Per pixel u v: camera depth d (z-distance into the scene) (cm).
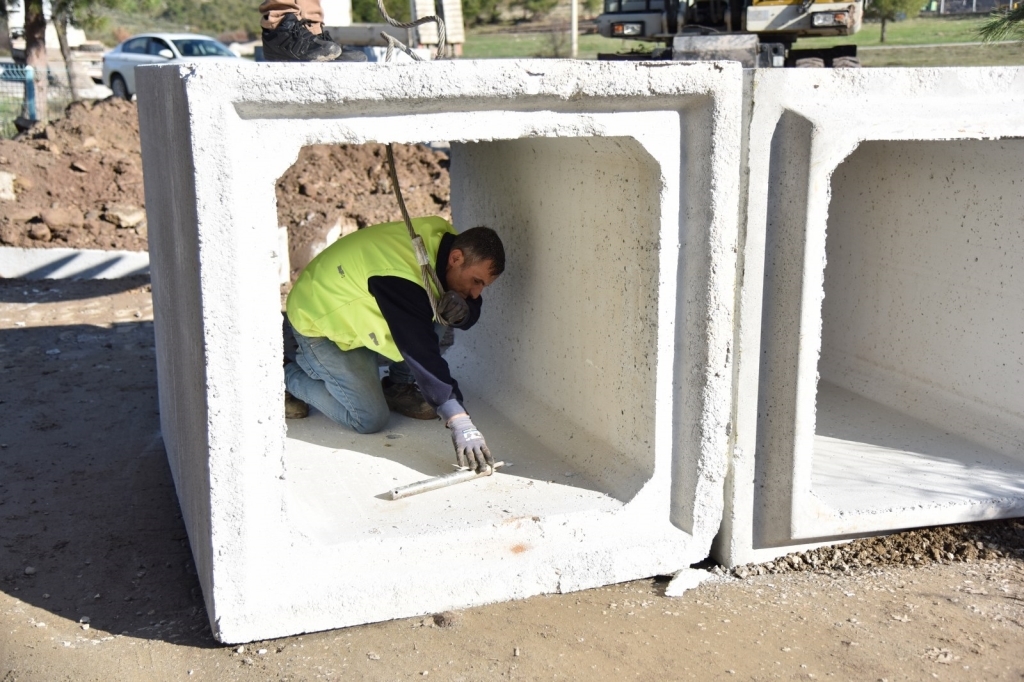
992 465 346
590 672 252
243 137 238
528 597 285
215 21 4181
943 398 388
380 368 459
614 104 266
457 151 453
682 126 275
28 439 420
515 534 287
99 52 2641
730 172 271
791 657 258
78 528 338
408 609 273
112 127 945
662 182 278
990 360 366
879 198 414
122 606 288
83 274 730
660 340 289
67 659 259
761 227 277
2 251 727
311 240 716
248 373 249
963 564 306
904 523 307
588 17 3541
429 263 338
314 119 244
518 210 391
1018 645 264
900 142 394
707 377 284
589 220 328
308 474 339
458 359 464
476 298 353
